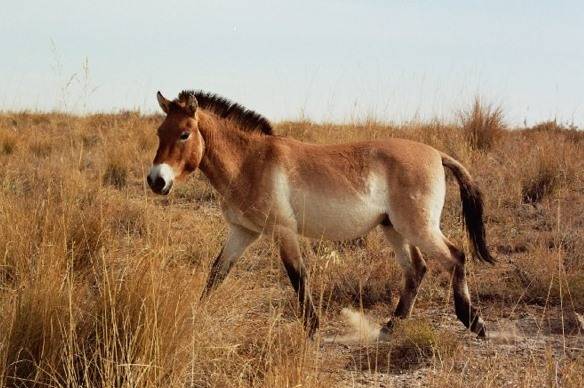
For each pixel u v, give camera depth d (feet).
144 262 15.83
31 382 13.19
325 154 19.33
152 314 14.01
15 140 43.88
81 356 13.64
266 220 18.75
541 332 19.01
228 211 19.43
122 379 13.14
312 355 15.47
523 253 26.11
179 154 18.75
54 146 44.27
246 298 18.45
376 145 19.65
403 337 17.57
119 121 56.24
